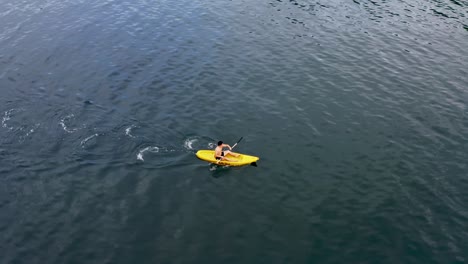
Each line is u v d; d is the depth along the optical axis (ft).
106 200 67.62
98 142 79.56
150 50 115.85
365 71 110.01
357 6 151.12
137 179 71.87
